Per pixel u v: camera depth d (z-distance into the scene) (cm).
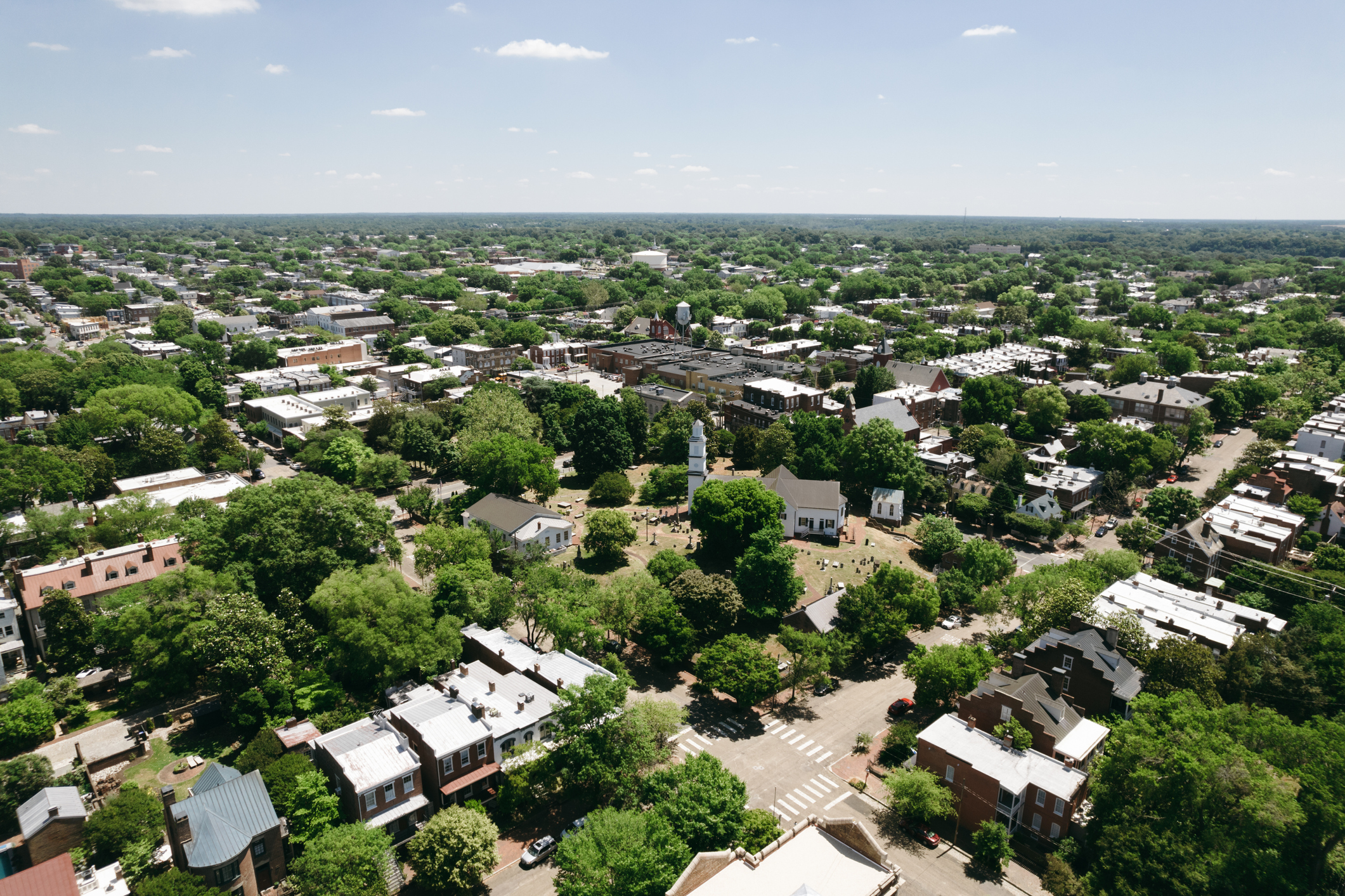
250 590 12125
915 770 8869
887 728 10800
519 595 12312
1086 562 14100
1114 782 8150
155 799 8612
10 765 8831
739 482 15225
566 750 8862
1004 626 13550
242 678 10325
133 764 9794
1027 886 8162
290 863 7656
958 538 15238
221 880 7362
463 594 11881
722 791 7756
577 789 9500
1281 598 13200
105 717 10800
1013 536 17250
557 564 14925
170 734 10438
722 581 12388
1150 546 15850
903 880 8206
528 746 9212
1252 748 8269
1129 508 18525
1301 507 16375
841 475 18638
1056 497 18262
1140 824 7769
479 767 9181
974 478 19312
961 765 8925
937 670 10412
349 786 8412
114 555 12862
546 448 18862
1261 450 19788
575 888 6912
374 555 13800
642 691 11519
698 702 11312
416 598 11156
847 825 7025
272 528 12569
